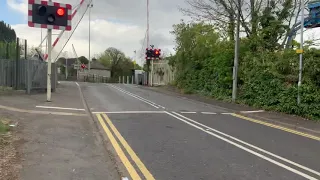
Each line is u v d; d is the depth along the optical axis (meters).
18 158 6.16
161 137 9.11
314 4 17.50
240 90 18.80
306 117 13.57
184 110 15.27
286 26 19.39
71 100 16.28
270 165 6.86
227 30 20.88
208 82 22.58
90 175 5.57
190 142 8.65
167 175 5.97
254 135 10.04
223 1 19.47
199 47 24.28
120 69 95.81
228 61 19.98
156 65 35.88
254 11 19.69
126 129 10.05
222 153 7.67
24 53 18.62
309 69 13.99
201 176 5.98
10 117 10.23
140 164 6.55
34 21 13.14
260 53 17.62
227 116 14.00
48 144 7.40
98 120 11.41
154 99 19.97
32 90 17.81
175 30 29.33
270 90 15.74
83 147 7.41
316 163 7.14
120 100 18.38
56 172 5.57
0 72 17.33
